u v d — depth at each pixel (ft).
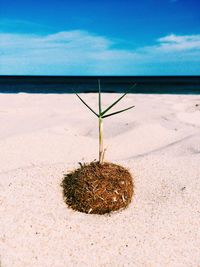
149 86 16.79
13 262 1.33
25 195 1.68
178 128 3.59
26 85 18.45
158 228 1.53
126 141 3.01
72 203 1.64
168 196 1.76
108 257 1.38
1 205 1.60
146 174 1.97
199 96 6.86
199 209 1.67
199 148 2.65
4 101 5.80
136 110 4.67
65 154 2.61
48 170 1.90
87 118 3.98
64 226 1.52
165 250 1.42
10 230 1.47
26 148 2.67
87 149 2.74
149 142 3.04
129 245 1.44
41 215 1.56
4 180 1.80
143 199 1.73
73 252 1.39
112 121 3.78
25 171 1.90
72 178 1.73
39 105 5.25
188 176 1.98
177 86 16.66
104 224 1.54
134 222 1.56
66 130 3.33
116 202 1.62
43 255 1.37
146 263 1.36
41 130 3.15
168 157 2.27
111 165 1.74
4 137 2.93
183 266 1.35
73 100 5.96
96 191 1.61
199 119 4.14
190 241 1.48
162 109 4.78
